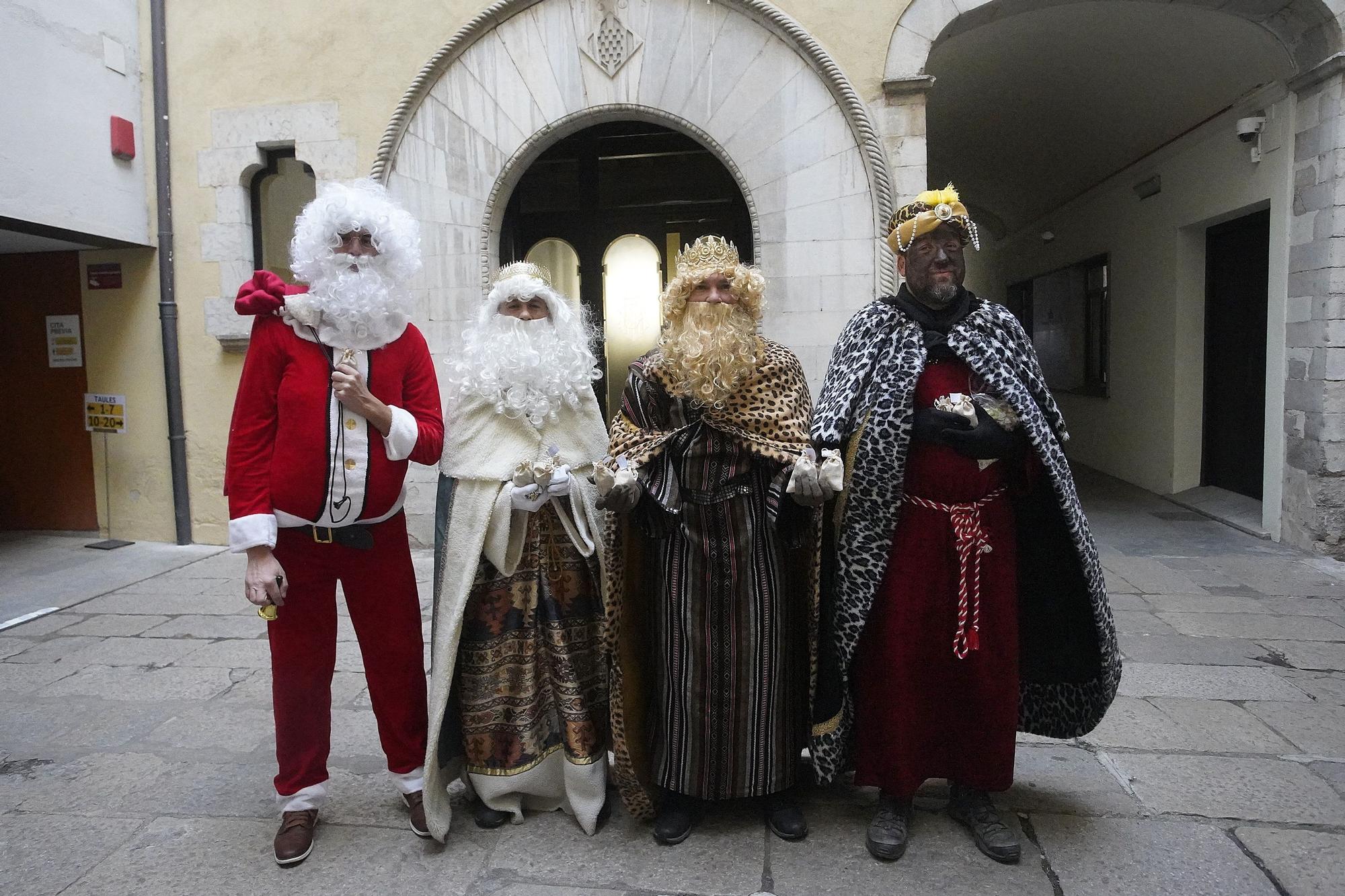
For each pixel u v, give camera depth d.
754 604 2.08
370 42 5.50
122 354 6.12
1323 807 2.30
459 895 1.98
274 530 2.00
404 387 2.18
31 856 2.16
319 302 1.99
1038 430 1.99
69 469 6.36
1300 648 3.61
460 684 2.22
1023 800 2.37
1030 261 11.46
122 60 5.70
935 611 2.07
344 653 3.70
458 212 5.46
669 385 2.05
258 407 2.02
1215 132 6.21
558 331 2.26
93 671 3.53
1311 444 5.16
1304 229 5.18
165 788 2.53
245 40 5.66
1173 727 2.84
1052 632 2.24
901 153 5.07
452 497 2.22
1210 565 4.98
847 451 2.09
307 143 5.62
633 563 2.21
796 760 2.20
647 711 2.24
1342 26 4.78
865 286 5.14
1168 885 1.97
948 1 5.00
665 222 6.19
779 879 2.02
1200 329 6.93
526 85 5.32
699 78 5.20
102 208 5.56
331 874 2.08
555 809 2.36
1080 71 6.71
